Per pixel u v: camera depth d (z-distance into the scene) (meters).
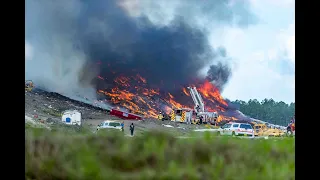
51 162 3.21
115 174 3.22
